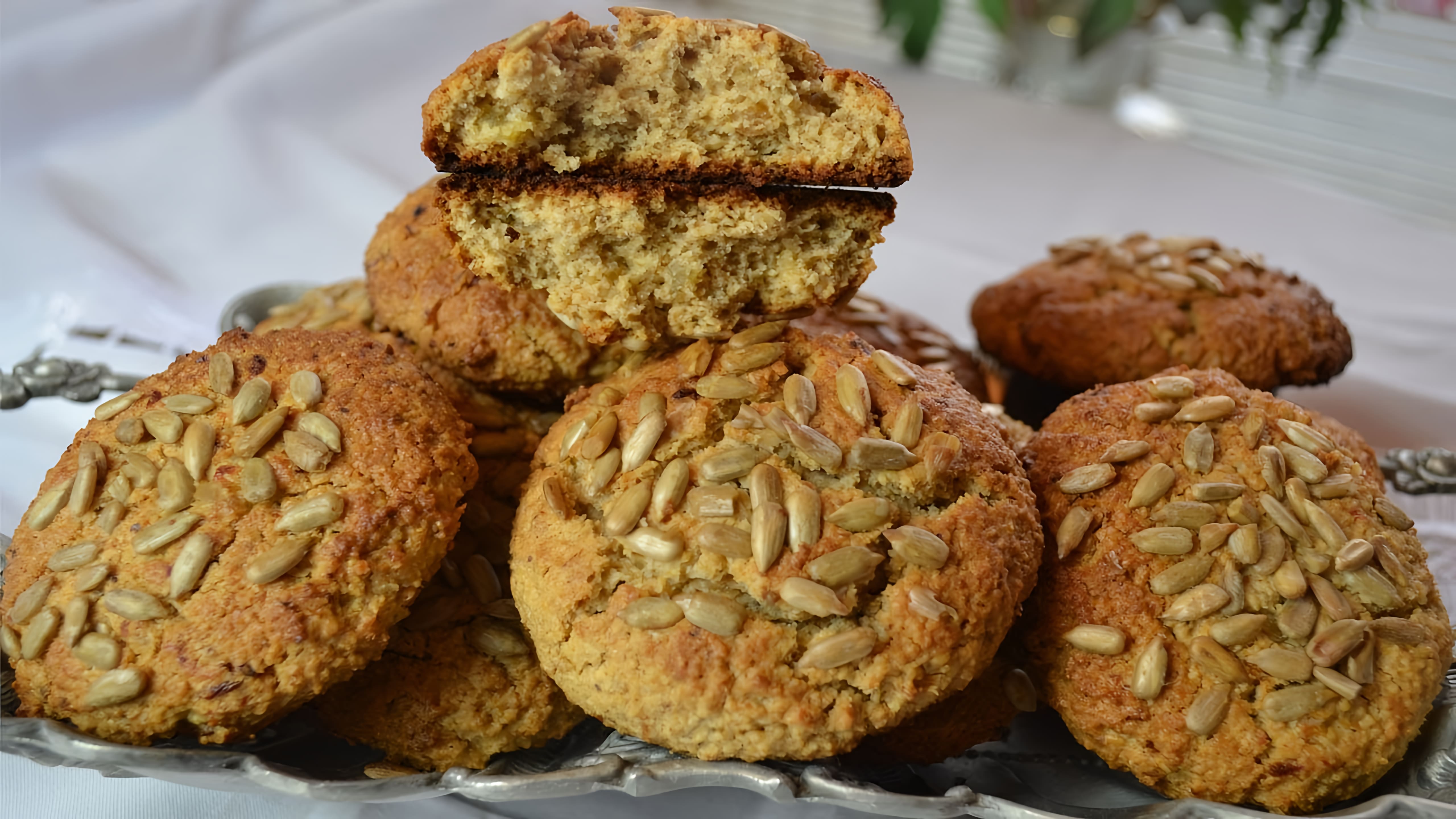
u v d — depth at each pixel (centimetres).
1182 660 30
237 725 29
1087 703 30
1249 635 30
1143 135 81
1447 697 30
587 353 34
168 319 49
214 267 55
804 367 32
